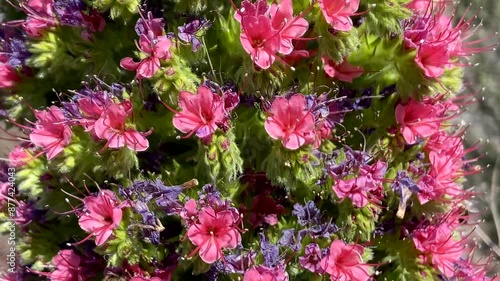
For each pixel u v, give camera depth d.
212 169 0.23
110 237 0.23
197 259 0.23
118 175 0.23
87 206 0.23
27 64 0.25
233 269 0.23
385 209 0.25
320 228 0.24
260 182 0.24
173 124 0.23
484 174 0.40
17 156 0.26
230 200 0.23
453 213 0.27
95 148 0.23
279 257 0.23
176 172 0.24
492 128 0.41
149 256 0.23
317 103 0.23
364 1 0.24
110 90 0.23
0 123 0.33
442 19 0.26
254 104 0.23
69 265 0.25
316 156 0.23
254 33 0.22
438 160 0.26
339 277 0.23
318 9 0.23
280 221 0.24
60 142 0.24
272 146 0.23
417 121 0.25
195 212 0.23
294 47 0.24
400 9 0.24
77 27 0.24
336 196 0.24
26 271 0.27
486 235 0.38
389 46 0.24
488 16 0.41
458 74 0.26
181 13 0.23
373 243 0.26
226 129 0.23
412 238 0.25
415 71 0.24
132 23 0.24
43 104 0.26
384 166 0.24
